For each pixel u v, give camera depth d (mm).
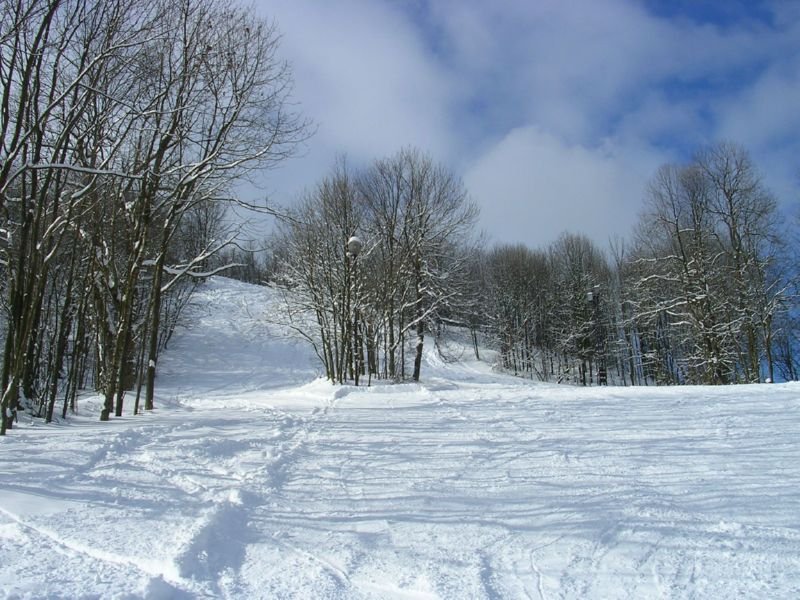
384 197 26531
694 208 27922
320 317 25156
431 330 28766
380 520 4254
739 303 25953
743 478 5051
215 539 3723
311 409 11883
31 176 8633
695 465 5562
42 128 8500
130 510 4277
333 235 24375
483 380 37031
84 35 9273
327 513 4430
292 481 5406
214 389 29438
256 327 35031
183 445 6852
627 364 48375
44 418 10984
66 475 5211
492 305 45562
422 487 5137
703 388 11711
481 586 3109
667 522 4055
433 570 3326
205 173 12062
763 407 8758
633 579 3180
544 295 46438
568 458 6039
